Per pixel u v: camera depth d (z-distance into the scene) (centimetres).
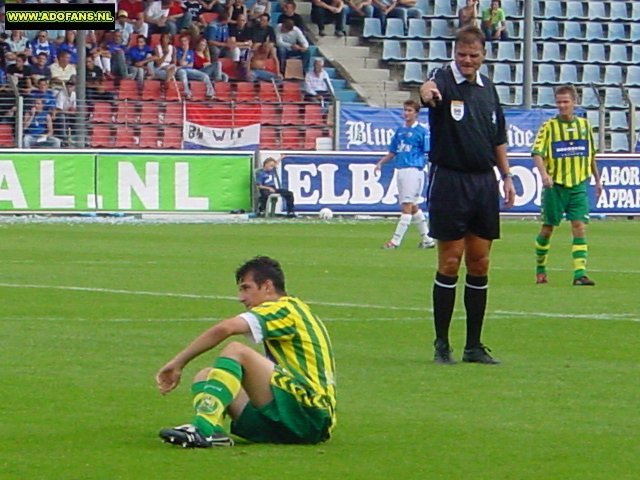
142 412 2473
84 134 9331
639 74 11981
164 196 9006
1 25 10106
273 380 2119
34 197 8806
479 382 2862
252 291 2194
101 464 2031
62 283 4900
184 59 10288
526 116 9725
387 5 11425
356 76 11019
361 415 2473
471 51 3075
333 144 9600
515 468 2045
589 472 2022
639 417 2475
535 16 12069
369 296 4550
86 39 10094
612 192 9575
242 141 9488
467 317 3147
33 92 9306
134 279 5059
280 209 9131
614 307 4288
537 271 5091
